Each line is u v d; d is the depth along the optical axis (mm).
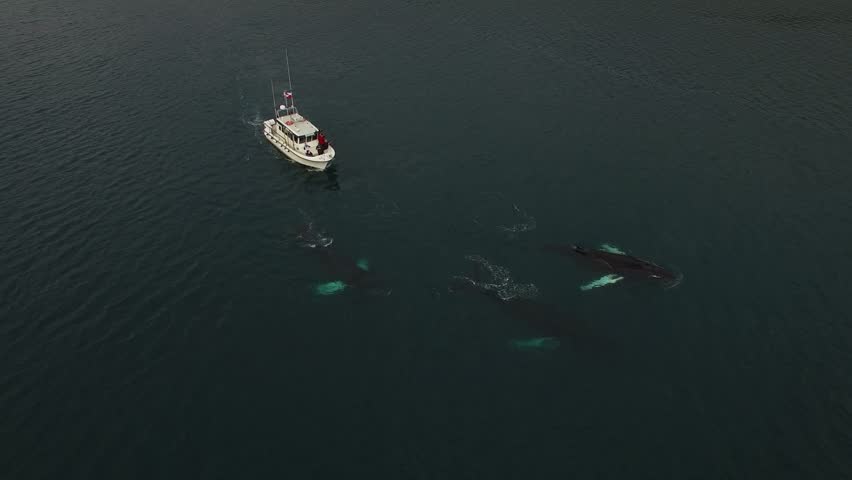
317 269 65250
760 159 83062
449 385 52438
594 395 51562
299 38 123250
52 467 45156
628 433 48562
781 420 49219
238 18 132875
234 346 55875
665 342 56156
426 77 107438
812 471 45500
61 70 108875
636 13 131750
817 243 68188
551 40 120312
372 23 129875
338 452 47000
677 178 79688
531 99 99750
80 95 100750
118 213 73688
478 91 102500
